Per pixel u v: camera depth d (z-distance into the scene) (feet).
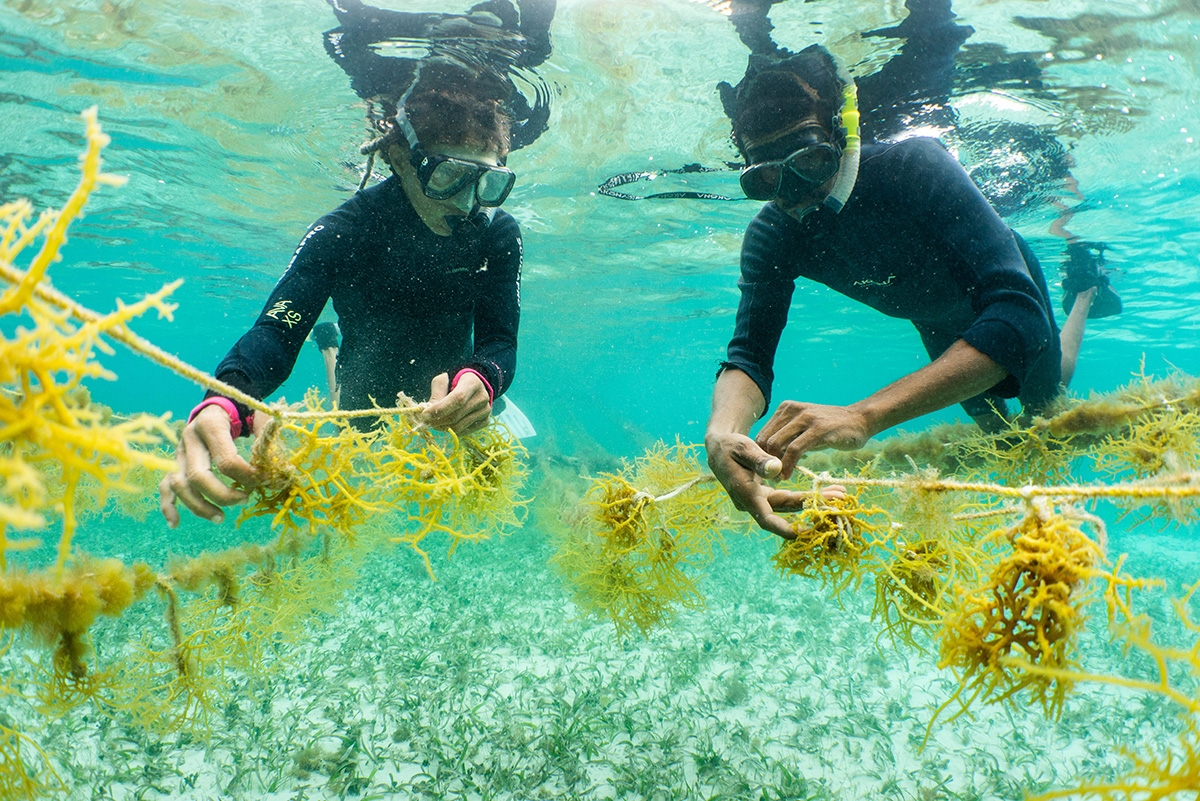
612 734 15.49
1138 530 58.18
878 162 9.88
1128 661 22.39
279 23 17.34
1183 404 7.82
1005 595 3.75
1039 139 21.90
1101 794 2.57
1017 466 9.32
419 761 14.38
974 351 6.70
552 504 9.96
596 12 16.30
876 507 5.37
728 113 20.56
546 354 110.01
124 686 5.81
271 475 4.82
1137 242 36.19
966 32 16.29
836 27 16.25
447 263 10.50
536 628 23.21
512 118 20.20
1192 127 21.48
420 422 5.93
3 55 19.67
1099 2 15.53
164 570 6.23
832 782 14.55
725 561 34.83
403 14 15.94
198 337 94.12
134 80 21.08
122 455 2.12
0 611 4.75
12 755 4.76
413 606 25.95
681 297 60.70
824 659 21.70
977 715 17.53
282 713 16.14
